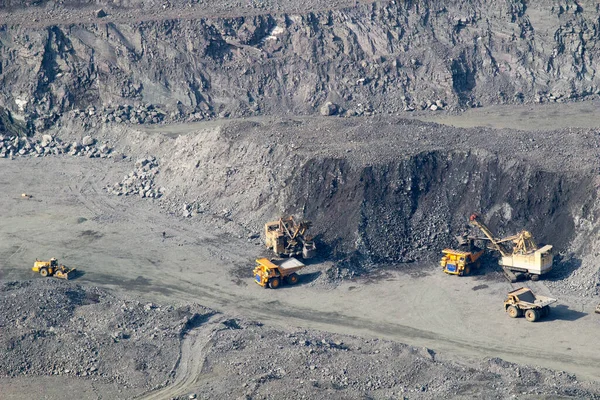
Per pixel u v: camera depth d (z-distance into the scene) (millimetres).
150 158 141250
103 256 114312
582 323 94812
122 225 123125
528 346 91250
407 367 85562
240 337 92375
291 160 119750
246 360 88062
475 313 98188
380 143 119812
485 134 122500
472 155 114688
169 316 96438
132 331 93688
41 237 120188
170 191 130875
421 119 154500
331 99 159500
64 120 156000
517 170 112000
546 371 85375
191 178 130125
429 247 110625
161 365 88438
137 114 155000
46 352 90000
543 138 120062
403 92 161125
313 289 104750
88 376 87875
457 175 114188
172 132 148125
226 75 160750
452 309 99250
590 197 107438
